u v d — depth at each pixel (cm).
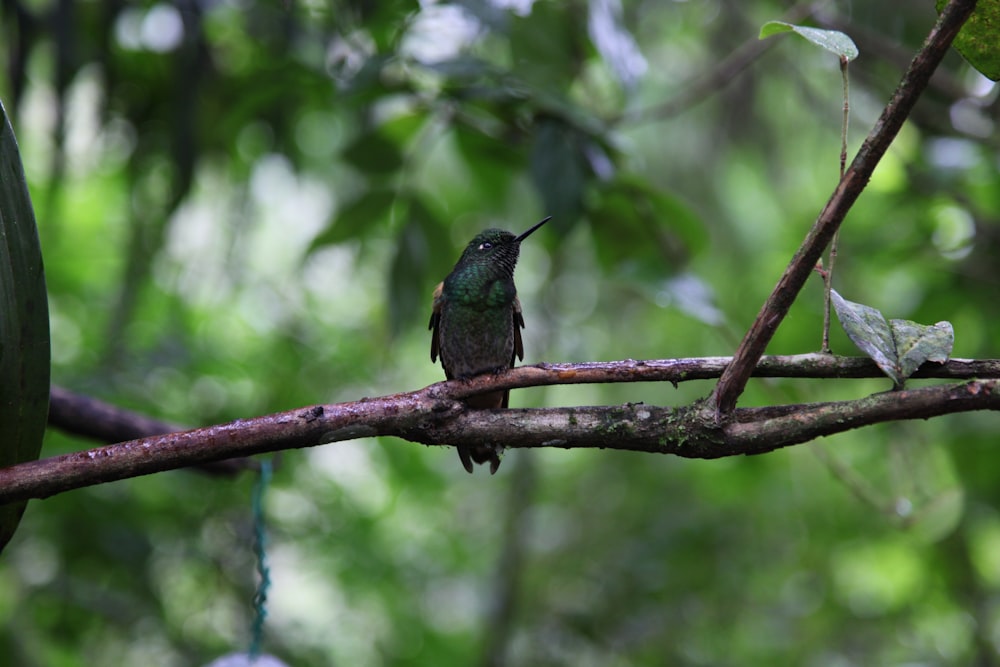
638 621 1339
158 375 1052
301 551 1255
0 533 457
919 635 1455
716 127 1307
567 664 1346
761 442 421
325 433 444
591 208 819
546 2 802
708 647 1419
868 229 1076
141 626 1119
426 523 1579
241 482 1094
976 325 1066
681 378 442
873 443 1229
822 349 427
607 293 1470
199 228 1161
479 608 1500
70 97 905
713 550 1373
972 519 1182
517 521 1228
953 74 993
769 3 1141
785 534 1431
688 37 1284
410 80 800
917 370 412
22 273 422
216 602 1186
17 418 426
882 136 366
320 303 1334
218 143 1005
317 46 934
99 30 894
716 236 1383
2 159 420
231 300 1229
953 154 984
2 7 821
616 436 438
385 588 1381
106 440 632
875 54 999
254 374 1118
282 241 1424
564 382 452
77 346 1130
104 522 1022
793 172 1361
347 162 850
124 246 1104
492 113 808
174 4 845
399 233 851
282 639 1248
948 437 1080
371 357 1213
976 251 1016
